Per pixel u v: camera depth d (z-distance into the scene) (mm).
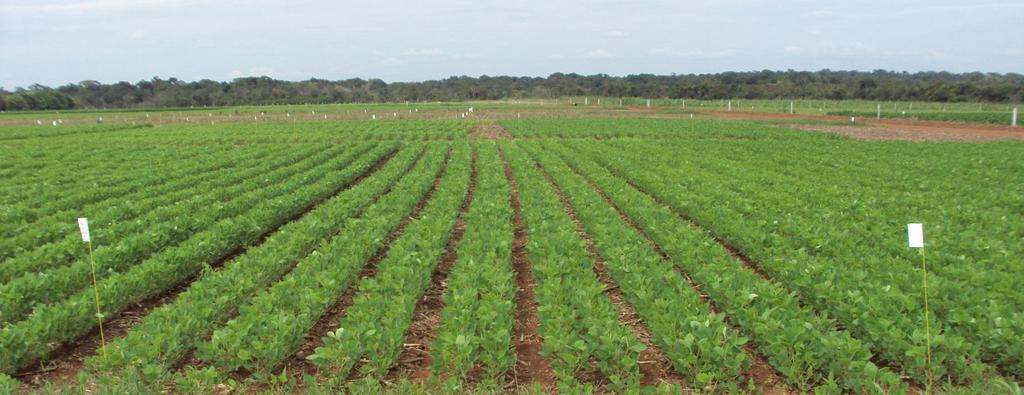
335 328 9234
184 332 7973
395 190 19469
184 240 14078
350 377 7562
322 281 9656
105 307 9305
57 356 8508
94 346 8859
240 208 17438
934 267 10438
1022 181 20094
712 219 14438
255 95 135250
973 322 7594
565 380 6895
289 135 46031
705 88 110312
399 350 7902
